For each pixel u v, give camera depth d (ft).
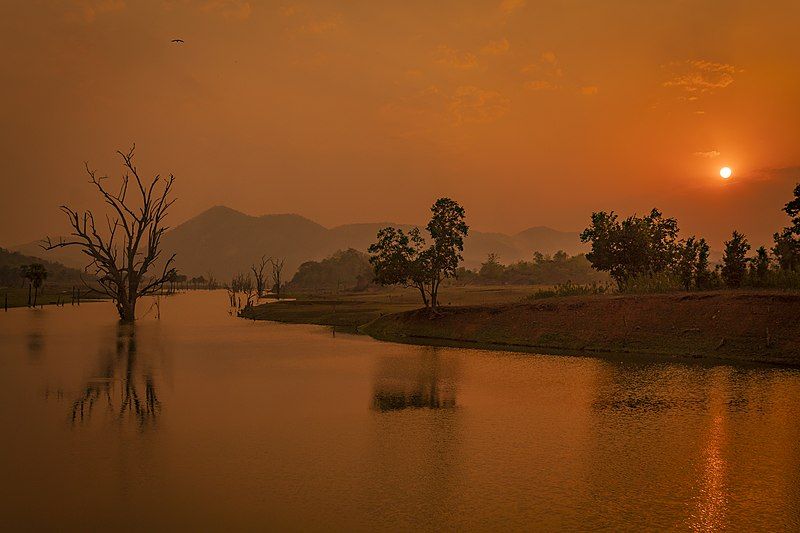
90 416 75.92
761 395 81.15
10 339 181.68
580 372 104.37
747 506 44.14
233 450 59.93
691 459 55.06
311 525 41.45
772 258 160.35
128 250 261.24
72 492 48.26
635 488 48.01
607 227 189.88
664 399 80.33
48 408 80.94
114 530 40.86
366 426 69.41
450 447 60.29
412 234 182.19
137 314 315.37
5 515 43.62
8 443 63.26
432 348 146.30
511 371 107.24
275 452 59.11
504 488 48.32
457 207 179.11
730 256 150.41
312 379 102.99
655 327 127.54
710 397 80.64
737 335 114.83
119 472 53.31
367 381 100.22
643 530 40.24
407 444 61.57
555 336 140.46
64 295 516.32
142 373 112.06
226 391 92.68
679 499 45.65
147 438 64.90
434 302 182.60
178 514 43.55
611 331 132.67
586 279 510.99
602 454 57.06
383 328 186.80
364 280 591.37
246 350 148.25
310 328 217.77
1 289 588.91
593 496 46.32
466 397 85.40
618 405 77.56
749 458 55.11
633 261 184.14
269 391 92.27
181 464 55.52
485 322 161.07
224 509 44.42
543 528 40.63
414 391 90.68
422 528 40.73
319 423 71.15
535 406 78.59
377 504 45.14
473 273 577.84
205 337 185.06
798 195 157.38
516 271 552.00
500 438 63.31
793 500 45.16
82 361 129.80
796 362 102.12
